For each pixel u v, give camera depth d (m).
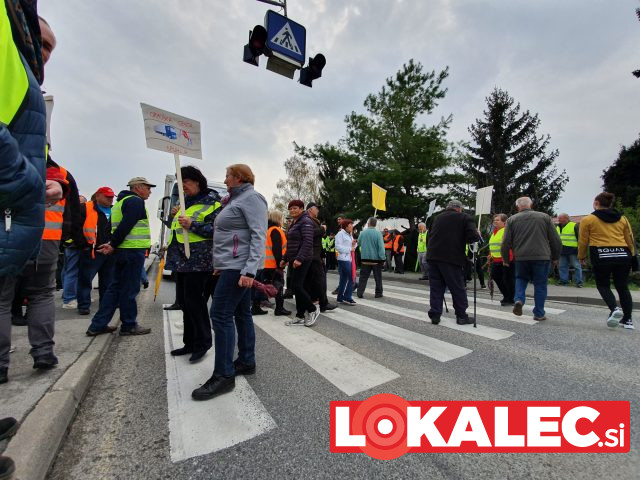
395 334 4.45
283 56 6.95
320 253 5.98
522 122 27.23
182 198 3.38
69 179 3.27
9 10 1.46
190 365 3.29
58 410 2.09
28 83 1.49
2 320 2.49
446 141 17.97
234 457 1.89
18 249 1.53
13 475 1.50
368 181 17.88
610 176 26.53
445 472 1.79
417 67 18.64
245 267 2.63
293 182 37.22
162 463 1.84
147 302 7.05
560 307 6.62
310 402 2.54
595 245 4.89
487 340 4.16
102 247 3.95
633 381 2.89
